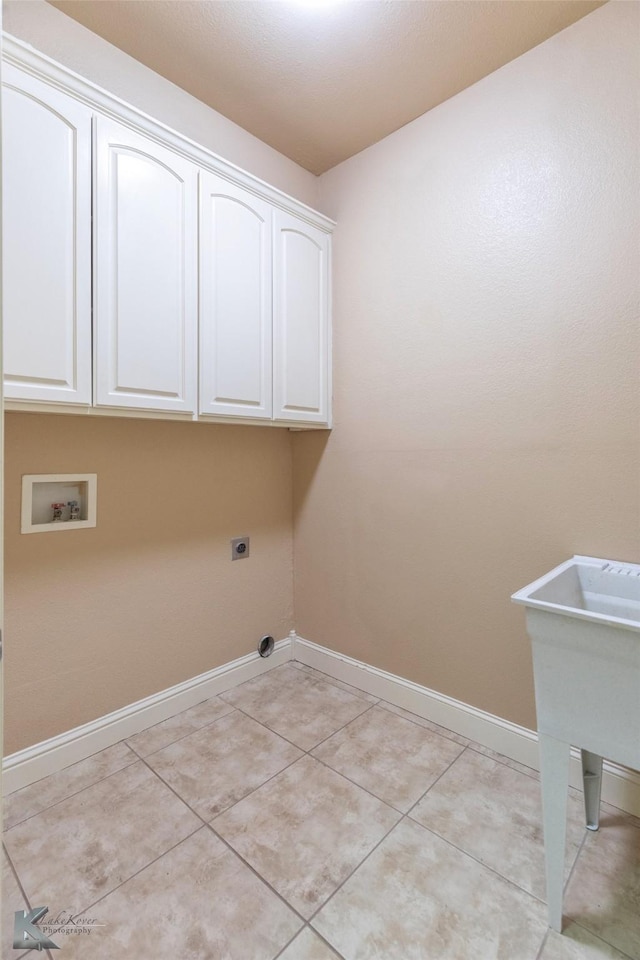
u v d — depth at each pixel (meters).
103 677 1.84
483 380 1.84
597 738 1.08
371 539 2.24
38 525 1.65
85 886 1.26
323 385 2.31
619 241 1.52
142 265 1.60
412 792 1.61
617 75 1.51
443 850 1.38
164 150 1.65
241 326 1.92
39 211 1.37
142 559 1.95
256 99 1.95
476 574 1.89
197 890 1.26
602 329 1.56
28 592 1.64
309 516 2.51
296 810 1.53
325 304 2.31
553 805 1.14
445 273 1.93
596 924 1.17
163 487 2.01
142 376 1.60
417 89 1.87
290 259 2.12
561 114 1.62
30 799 1.57
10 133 1.31
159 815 1.50
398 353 2.10
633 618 1.43
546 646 1.13
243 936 1.14
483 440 1.85
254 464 2.38
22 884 1.27
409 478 2.08
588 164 1.57
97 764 1.74
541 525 1.71
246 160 2.13
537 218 1.68
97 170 1.48
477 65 1.75
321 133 2.13
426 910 1.21
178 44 1.70
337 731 1.96
